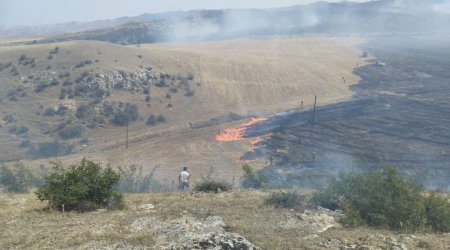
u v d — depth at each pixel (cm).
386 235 1335
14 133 8250
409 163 5356
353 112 8625
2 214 1585
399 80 11444
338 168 5300
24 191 2712
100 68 10812
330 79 11781
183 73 11619
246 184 2514
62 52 11594
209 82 11112
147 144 7619
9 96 9619
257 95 10506
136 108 9425
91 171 1728
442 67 12738
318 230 1370
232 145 7194
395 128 7300
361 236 1294
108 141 7981
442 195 2014
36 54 11456
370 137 6869
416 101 9100
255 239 1244
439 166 5144
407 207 1482
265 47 17725
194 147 7231
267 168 5741
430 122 7506
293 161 5975
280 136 7419
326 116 8506
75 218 1512
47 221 1472
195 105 9762
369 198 1573
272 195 1808
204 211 1595
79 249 1158
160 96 10100
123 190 2756
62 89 9912
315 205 1675
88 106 9294
